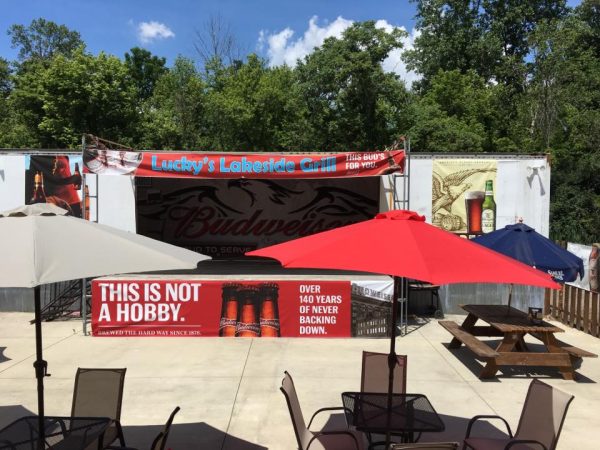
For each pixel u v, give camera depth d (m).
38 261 3.03
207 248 15.41
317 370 7.66
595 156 25.30
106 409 4.75
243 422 5.75
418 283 11.72
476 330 8.82
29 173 11.60
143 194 15.18
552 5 40.97
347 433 4.25
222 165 9.51
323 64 26.56
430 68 39.25
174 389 6.79
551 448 4.15
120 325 9.54
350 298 9.64
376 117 27.00
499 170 11.73
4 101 36.28
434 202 11.80
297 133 28.73
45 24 49.00
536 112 28.61
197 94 30.89
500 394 6.71
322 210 15.26
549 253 7.04
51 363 7.88
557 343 7.80
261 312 9.62
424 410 4.74
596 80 29.38
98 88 26.97
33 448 3.85
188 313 9.59
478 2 41.22
